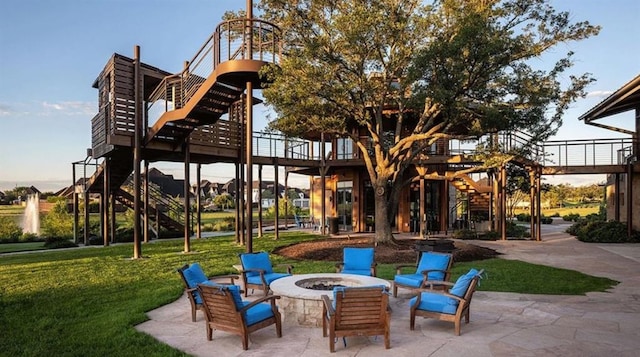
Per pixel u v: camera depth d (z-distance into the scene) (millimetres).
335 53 12016
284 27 12977
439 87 10922
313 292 6309
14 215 27641
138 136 13297
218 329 5316
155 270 10719
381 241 14016
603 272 10422
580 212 39031
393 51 12414
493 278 9484
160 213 21562
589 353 4820
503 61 11148
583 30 11773
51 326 5977
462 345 5129
